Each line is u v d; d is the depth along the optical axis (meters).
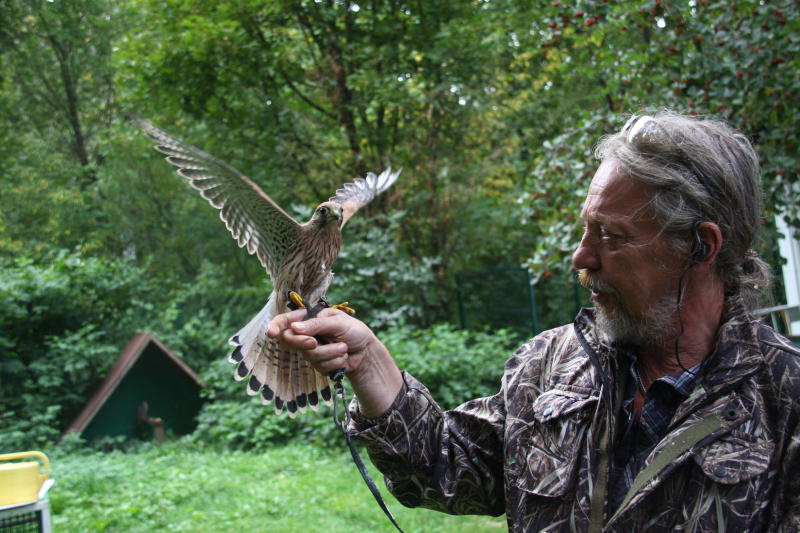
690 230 1.50
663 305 1.55
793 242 6.84
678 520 1.43
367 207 12.92
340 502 6.76
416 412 1.79
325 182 13.05
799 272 6.78
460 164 13.77
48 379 10.09
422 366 9.13
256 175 13.52
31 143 19.34
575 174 6.41
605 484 1.54
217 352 13.30
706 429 1.43
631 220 1.52
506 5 13.32
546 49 6.38
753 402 1.43
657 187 1.50
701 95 5.38
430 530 5.95
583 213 1.63
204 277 15.29
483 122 13.62
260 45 12.66
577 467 1.58
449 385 9.24
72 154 20.56
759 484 1.38
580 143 6.39
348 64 13.24
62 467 7.98
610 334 1.61
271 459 8.57
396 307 11.65
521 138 15.63
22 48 18.56
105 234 18.48
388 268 11.44
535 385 1.76
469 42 13.10
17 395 10.09
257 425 9.82
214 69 12.83
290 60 13.52
